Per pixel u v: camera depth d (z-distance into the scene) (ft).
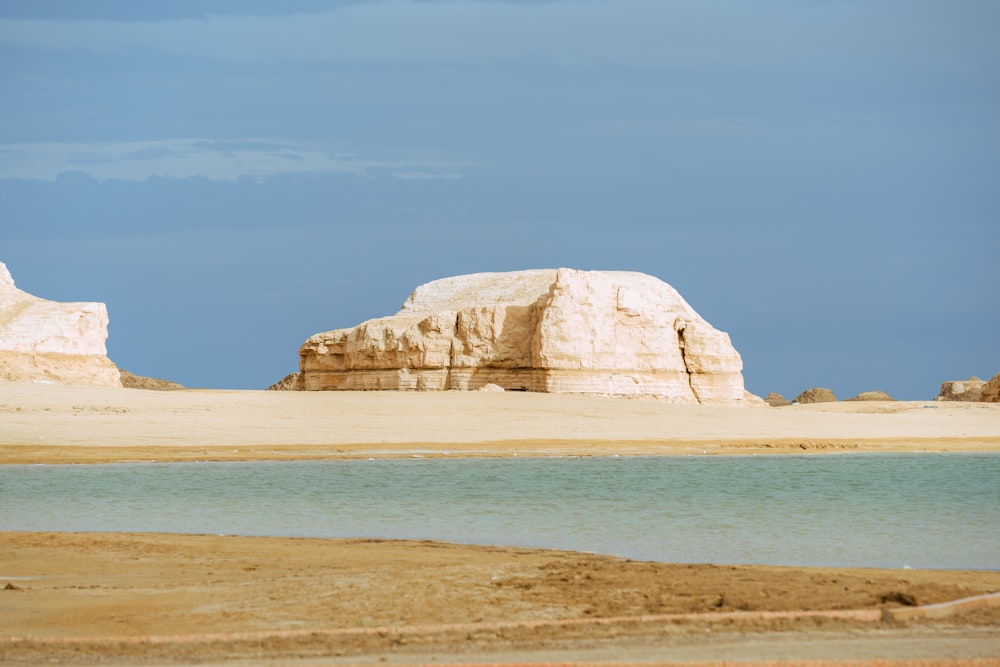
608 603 111.96
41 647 94.73
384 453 323.57
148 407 399.65
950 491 235.40
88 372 471.62
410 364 520.01
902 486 247.29
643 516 191.83
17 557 145.89
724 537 167.63
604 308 501.15
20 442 318.04
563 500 214.69
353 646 95.66
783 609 108.17
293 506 204.23
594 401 454.81
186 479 250.98
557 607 110.83
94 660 91.45
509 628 100.12
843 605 109.70
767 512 197.26
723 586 119.55
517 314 510.58
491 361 506.07
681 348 522.88
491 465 293.84
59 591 122.42
